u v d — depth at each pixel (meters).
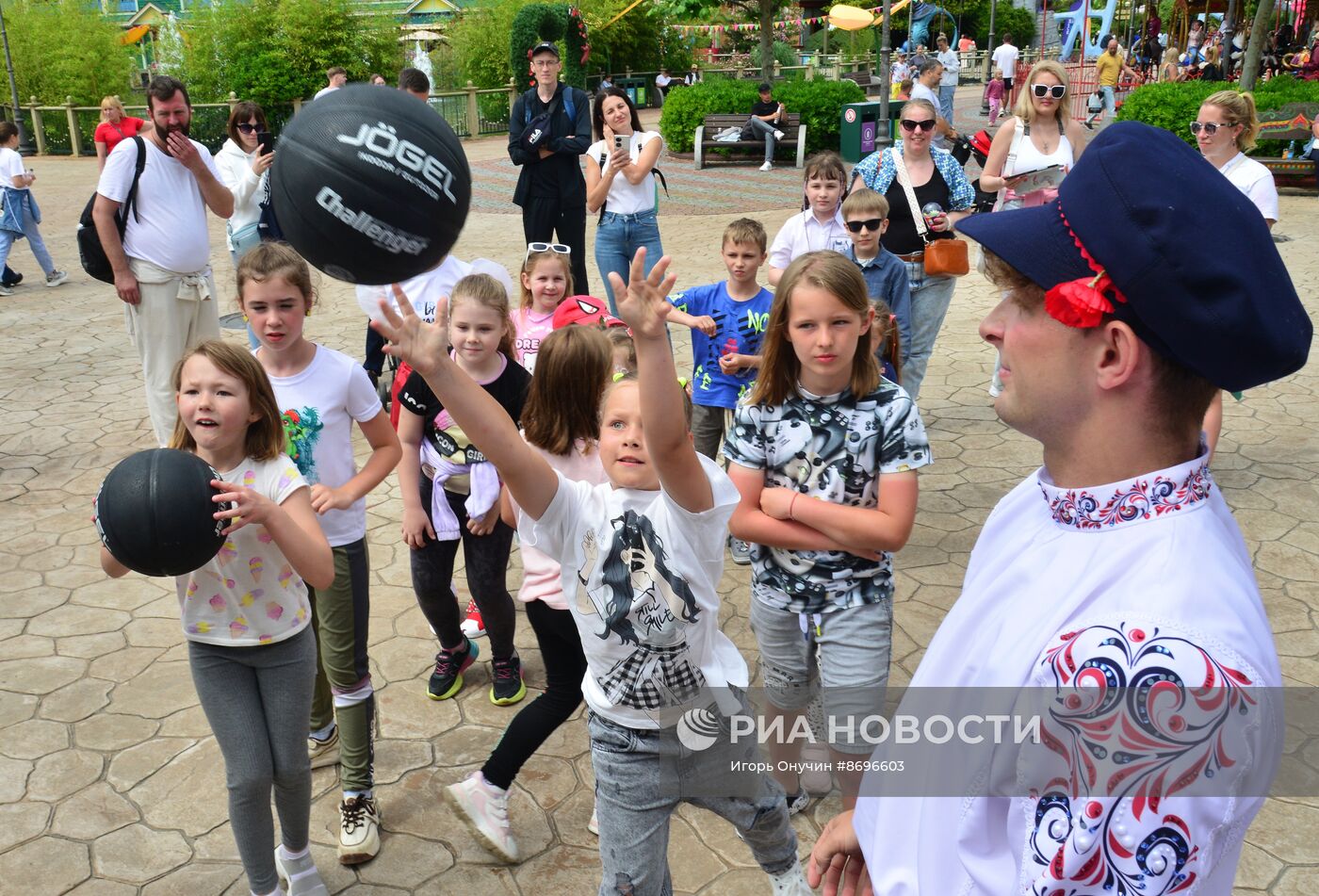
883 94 14.12
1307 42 30.44
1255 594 1.09
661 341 2.01
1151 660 1.00
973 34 47.62
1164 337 1.07
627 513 2.39
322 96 1.92
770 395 2.96
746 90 20.39
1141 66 33.56
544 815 3.32
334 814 3.36
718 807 2.49
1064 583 1.14
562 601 2.86
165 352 5.93
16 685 4.03
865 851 1.44
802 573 2.94
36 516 5.57
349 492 3.15
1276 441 6.24
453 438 3.52
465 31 30.89
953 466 5.99
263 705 2.79
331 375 3.31
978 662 1.19
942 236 5.55
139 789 3.45
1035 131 6.30
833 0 31.25
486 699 3.94
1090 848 1.01
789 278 2.86
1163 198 1.05
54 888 3.02
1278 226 12.49
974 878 1.16
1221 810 0.99
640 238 7.50
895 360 3.78
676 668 2.39
